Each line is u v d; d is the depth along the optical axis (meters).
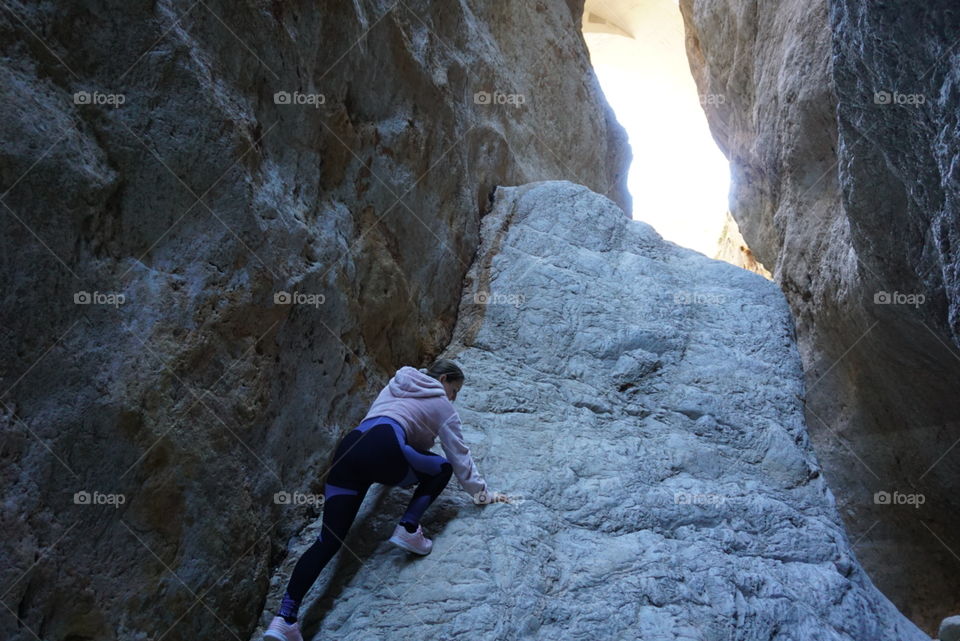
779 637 3.17
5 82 2.24
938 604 7.52
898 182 4.96
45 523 2.27
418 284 4.52
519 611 2.99
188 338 2.76
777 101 8.60
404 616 2.96
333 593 3.10
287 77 3.41
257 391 3.09
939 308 5.42
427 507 3.25
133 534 2.56
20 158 2.23
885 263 5.76
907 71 3.97
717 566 3.39
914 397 7.07
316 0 3.57
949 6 3.43
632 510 3.61
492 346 4.66
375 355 4.06
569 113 7.82
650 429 4.20
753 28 9.57
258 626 3.06
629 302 5.03
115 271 2.58
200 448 2.79
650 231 5.90
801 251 8.30
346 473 3.07
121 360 2.54
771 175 9.22
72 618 2.34
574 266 5.27
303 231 3.40
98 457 2.44
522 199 5.84
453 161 5.08
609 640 2.96
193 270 2.83
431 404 3.35
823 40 7.44
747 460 4.13
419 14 4.82
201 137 2.85
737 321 5.06
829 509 3.98
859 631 3.35
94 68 2.55
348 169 3.94
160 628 2.61
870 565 7.98
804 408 4.59
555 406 4.24
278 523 3.29
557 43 7.78
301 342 3.42
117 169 2.60
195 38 2.89
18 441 2.22
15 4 2.30
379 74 4.24
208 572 2.81
